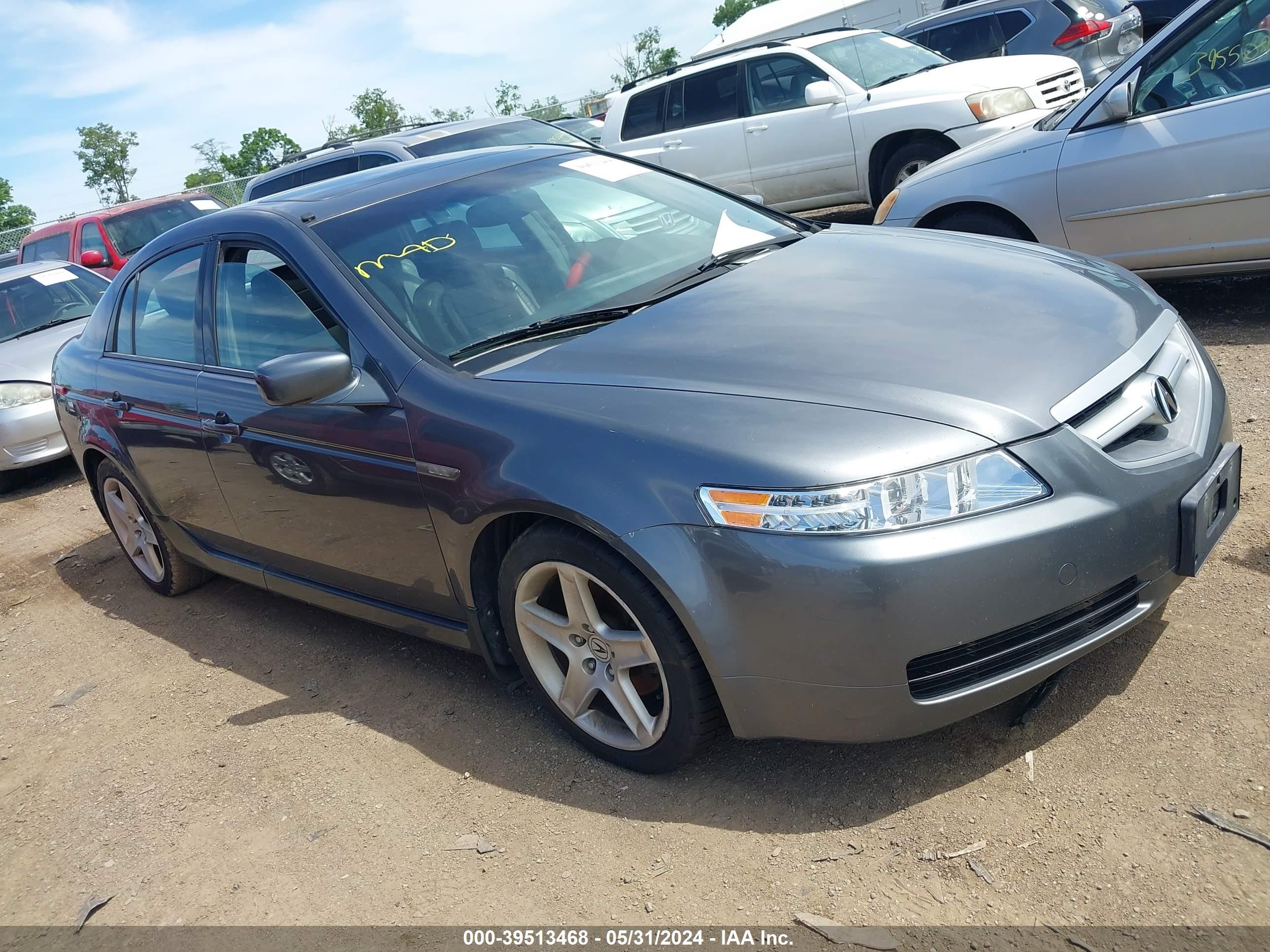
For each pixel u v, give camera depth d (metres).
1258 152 4.67
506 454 2.64
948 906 2.13
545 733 3.05
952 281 2.96
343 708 3.47
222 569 4.24
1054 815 2.30
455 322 3.09
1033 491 2.24
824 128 8.88
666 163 10.21
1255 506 3.42
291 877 2.68
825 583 2.19
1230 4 4.78
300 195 3.81
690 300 3.04
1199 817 2.21
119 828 3.09
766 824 2.48
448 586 3.02
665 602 2.43
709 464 2.32
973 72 8.31
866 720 2.28
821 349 2.59
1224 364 4.76
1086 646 2.34
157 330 4.11
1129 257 5.21
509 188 3.67
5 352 7.89
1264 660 2.64
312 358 2.88
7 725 3.96
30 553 6.13
